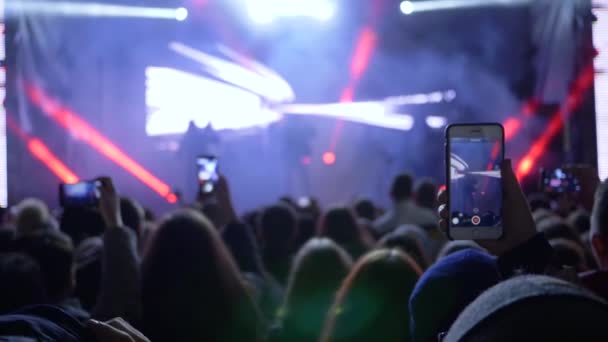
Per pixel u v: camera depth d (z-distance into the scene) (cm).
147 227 501
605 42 969
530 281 92
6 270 252
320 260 341
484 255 192
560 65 1206
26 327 109
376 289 241
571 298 85
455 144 194
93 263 361
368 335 239
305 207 862
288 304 343
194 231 319
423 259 364
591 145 967
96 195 453
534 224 161
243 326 319
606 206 241
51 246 304
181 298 311
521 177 1095
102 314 304
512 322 84
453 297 183
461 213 190
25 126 1162
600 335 79
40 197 1225
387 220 709
